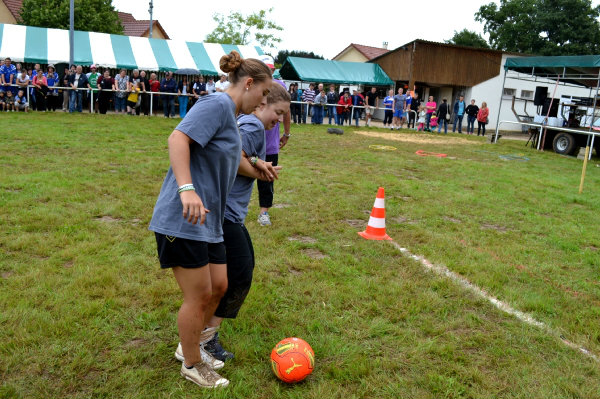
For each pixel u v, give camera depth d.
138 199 6.13
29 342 2.79
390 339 3.10
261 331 3.13
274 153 5.22
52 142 10.21
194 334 2.43
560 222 6.45
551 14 40.19
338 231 5.45
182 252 2.24
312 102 21.28
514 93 28.28
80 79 17.94
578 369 2.89
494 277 4.25
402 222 6.00
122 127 14.14
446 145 16.50
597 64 14.55
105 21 33.25
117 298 3.39
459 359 2.92
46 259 4.03
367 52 36.44
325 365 2.79
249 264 2.69
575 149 16.22
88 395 2.40
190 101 20.14
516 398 2.58
